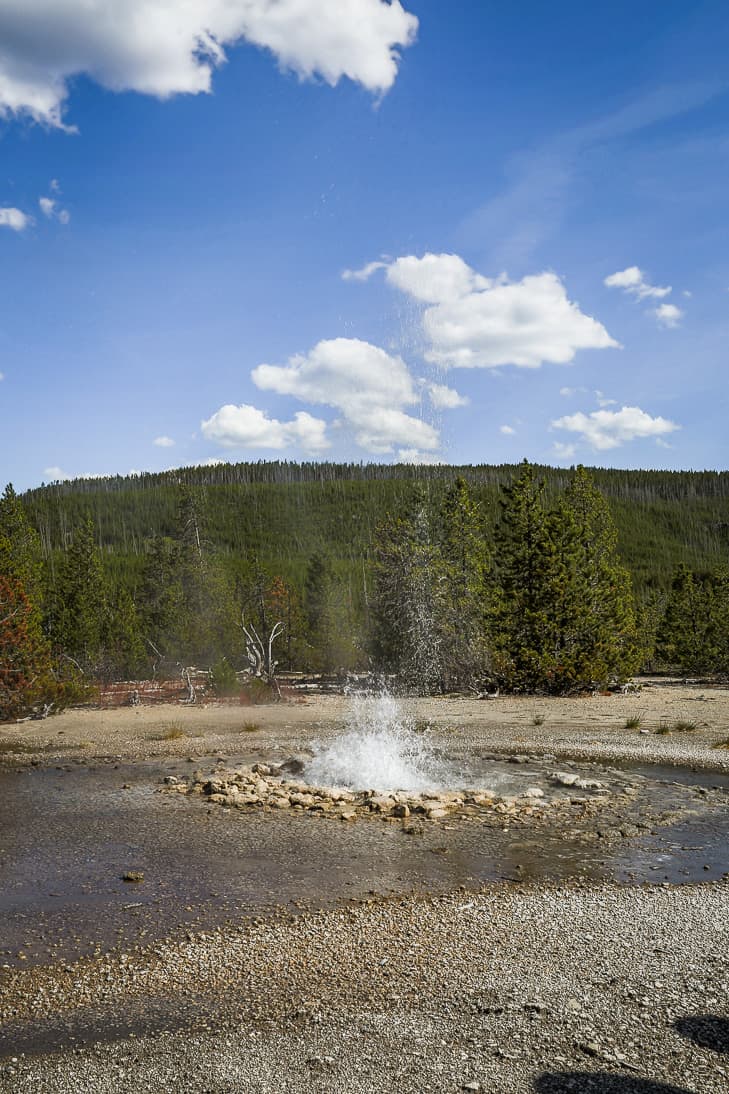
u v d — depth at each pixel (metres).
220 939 6.55
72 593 41.84
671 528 149.88
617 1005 5.15
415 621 36.34
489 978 5.62
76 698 27.95
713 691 32.94
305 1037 4.84
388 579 39.50
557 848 9.33
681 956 5.95
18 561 31.34
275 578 52.06
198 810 11.46
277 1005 5.30
